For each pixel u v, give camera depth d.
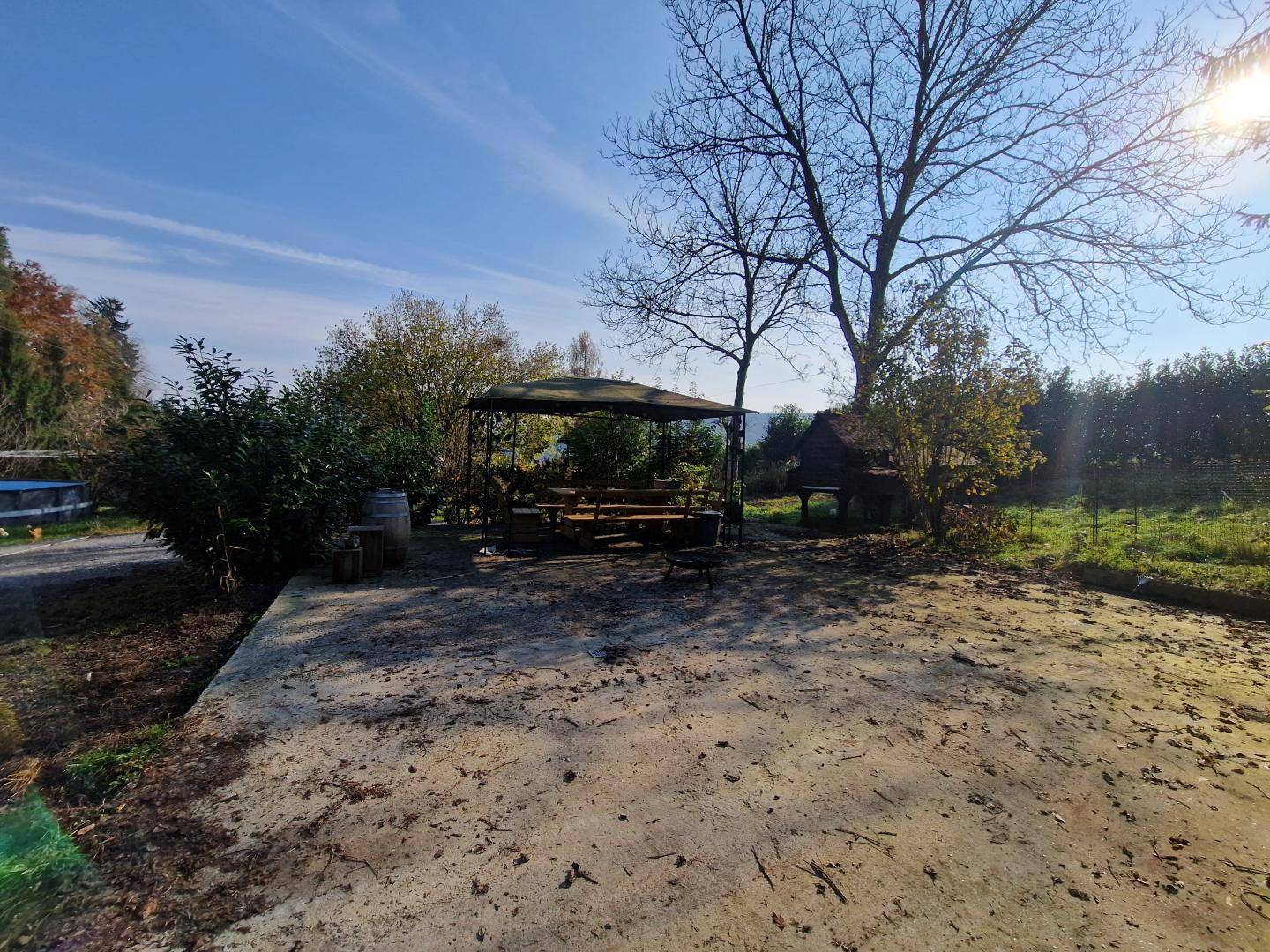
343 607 5.62
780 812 2.59
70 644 4.66
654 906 2.04
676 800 2.65
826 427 18.80
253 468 6.23
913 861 2.30
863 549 9.78
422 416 13.25
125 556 8.79
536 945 1.87
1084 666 4.48
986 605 6.27
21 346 20.27
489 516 12.30
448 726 3.29
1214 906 2.12
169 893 2.03
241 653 4.35
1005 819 2.60
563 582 6.97
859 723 3.46
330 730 3.22
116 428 6.16
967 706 3.74
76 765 2.78
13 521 11.85
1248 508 8.77
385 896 2.05
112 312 42.00
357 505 7.73
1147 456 15.22
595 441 13.34
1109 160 11.51
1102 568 7.29
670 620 5.49
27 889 2.01
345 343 15.65
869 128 13.49
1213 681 4.22
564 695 3.75
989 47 11.76
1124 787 2.87
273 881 2.11
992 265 12.98
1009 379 9.22
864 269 13.58
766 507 17.31
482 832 2.40
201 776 2.75
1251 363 13.50
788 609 5.94
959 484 10.13
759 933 1.94
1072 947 1.92
